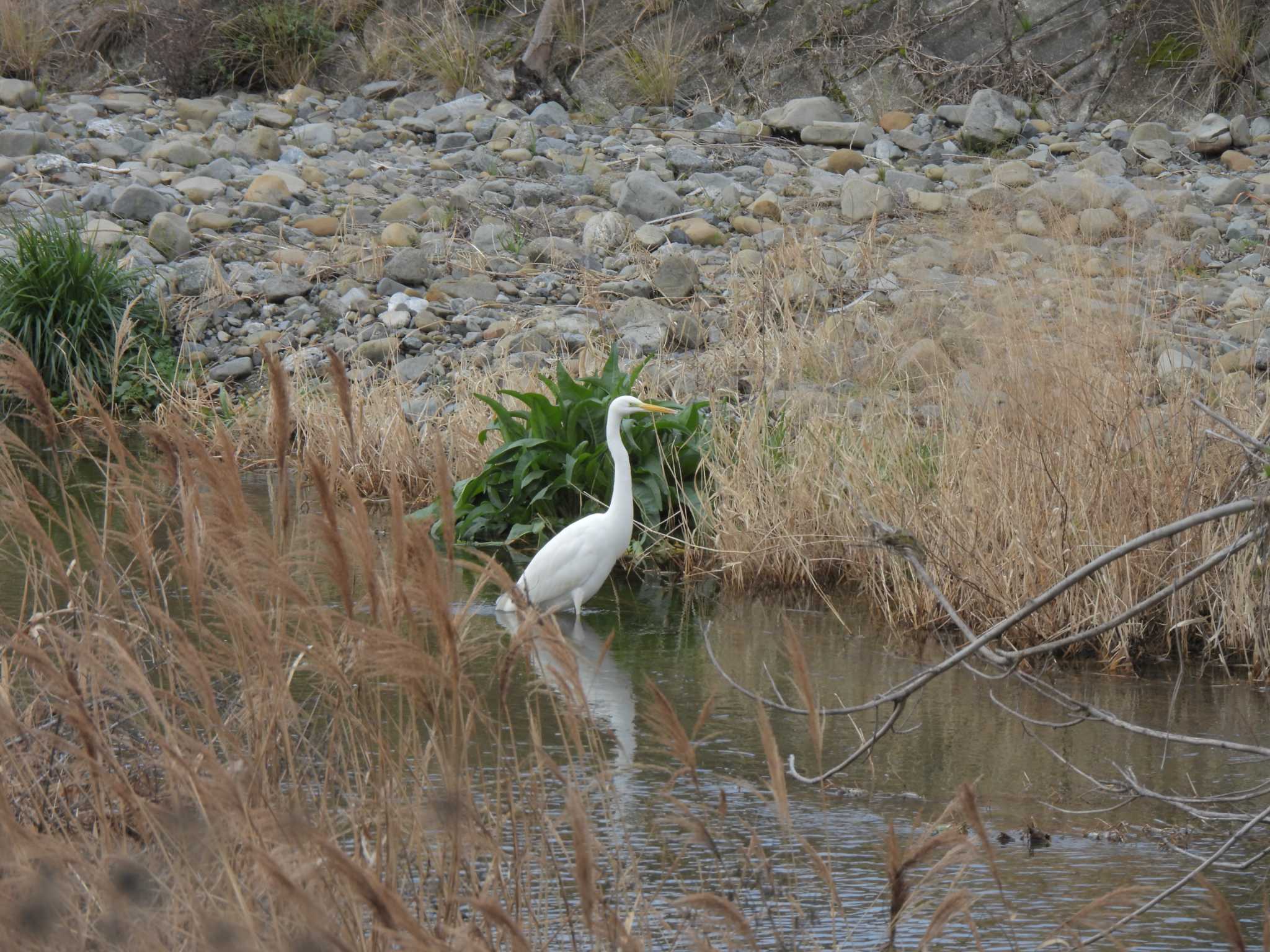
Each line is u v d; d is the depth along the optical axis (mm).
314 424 16141
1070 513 10367
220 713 5152
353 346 19109
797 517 12680
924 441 12617
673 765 7727
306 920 3465
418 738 4836
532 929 4730
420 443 15344
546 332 18562
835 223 22875
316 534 3854
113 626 4582
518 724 8320
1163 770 7777
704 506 13484
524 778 7152
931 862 6363
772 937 5555
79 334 19297
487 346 18500
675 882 6074
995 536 10648
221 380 19000
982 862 6512
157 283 20766
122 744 5105
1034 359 10844
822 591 12344
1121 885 6246
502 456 14086
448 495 4055
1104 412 10578
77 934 3863
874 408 13570
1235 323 15305
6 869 3818
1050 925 5805
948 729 8508
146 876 4066
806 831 6812
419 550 3795
